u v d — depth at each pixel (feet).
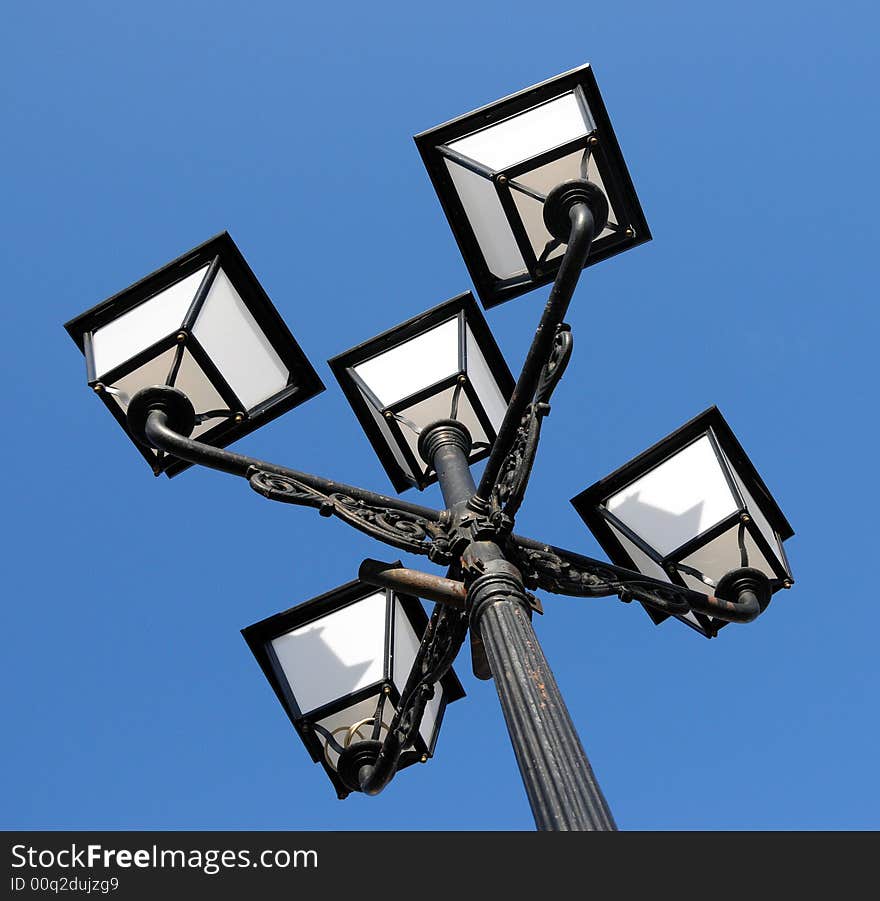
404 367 31.37
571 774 18.24
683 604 26.27
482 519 24.07
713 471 31.27
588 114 28.96
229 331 29.55
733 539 30.50
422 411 30.76
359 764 28.96
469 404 31.01
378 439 31.42
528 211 28.76
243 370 29.53
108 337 29.14
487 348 32.63
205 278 29.55
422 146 29.48
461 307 32.30
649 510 31.17
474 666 23.70
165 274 29.73
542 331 24.23
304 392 30.42
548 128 29.04
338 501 24.75
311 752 30.14
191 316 28.55
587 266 29.40
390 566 24.02
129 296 29.45
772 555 30.35
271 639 31.60
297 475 25.08
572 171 28.76
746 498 31.55
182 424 27.25
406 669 31.22
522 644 20.92
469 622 22.90
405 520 24.80
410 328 31.91
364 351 31.68
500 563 23.12
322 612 31.83
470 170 28.96
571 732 19.16
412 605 32.35
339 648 31.14
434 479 30.60
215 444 29.68
